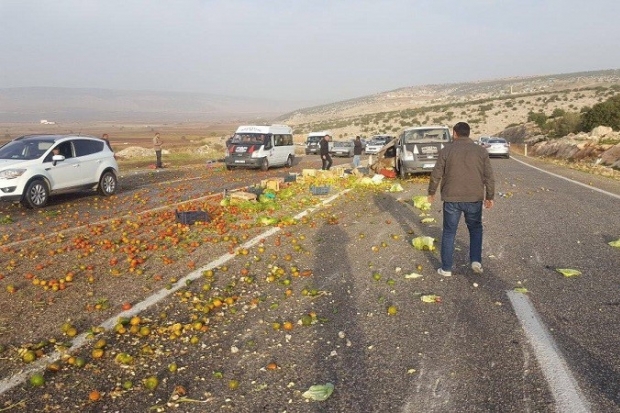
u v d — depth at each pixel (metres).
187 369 4.11
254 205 12.05
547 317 5.09
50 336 4.80
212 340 4.68
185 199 14.66
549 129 54.97
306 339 4.68
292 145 29.44
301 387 3.79
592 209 11.88
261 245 8.38
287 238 8.98
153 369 4.12
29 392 3.75
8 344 4.62
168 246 8.27
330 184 17.75
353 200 14.08
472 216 6.55
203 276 6.66
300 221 10.65
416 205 12.16
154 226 10.18
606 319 4.99
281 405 3.54
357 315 5.28
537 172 23.23
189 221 10.28
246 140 25.95
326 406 3.52
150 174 23.44
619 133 36.22
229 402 3.59
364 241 8.73
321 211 12.16
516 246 8.19
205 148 47.66
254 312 5.41
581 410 3.39
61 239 9.05
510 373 3.92
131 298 5.84
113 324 5.05
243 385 3.83
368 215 11.55
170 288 6.16
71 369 4.12
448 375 3.92
